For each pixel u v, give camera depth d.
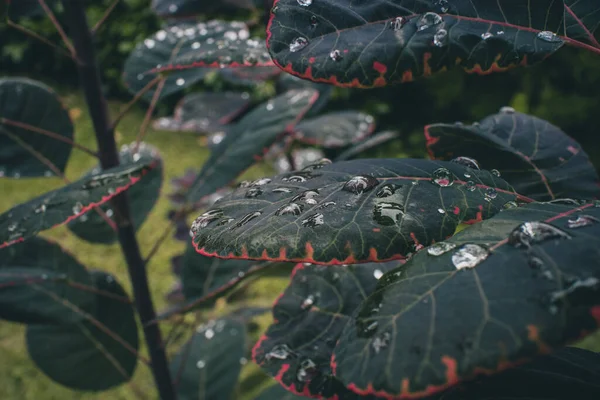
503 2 0.20
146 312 0.38
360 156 1.20
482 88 1.10
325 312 0.25
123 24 1.45
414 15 0.20
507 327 0.16
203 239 0.19
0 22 0.31
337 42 0.19
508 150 0.25
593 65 0.97
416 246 0.18
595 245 0.16
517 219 0.18
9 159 0.35
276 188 0.20
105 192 0.26
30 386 0.74
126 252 0.37
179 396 0.47
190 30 0.36
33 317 0.37
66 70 1.71
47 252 0.37
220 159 0.36
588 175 0.24
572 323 0.15
